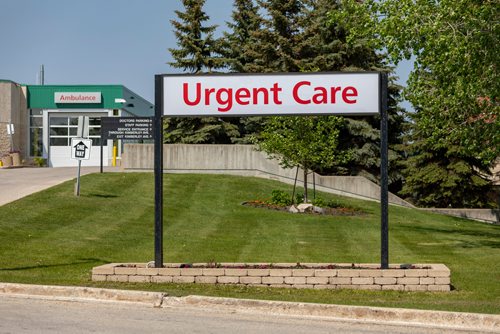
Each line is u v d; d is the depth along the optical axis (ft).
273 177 106.42
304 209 81.46
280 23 120.67
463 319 26.40
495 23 52.31
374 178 118.62
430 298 31.86
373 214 85.46
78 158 79.20
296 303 28.32
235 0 146.00
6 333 23.72
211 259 46.57
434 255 51.01
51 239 53.36
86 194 81.00
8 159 141.79
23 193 78.18
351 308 27.63
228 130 124.67
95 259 45.34
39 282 34.55
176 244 54.70
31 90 151.84
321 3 119.24
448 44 53.88
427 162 108.58
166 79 36.83
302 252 51.37
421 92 63.21
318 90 35.91
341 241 59.36
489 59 53.36
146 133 86.58
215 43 128.36
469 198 107.14
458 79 56.03
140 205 78.02
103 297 30.89
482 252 53.26
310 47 119.65
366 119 119.14
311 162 88.12
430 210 101.81
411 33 57.16
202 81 36.63
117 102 142.31
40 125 152.35
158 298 29.96
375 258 48.49
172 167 107.55
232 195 90.07
